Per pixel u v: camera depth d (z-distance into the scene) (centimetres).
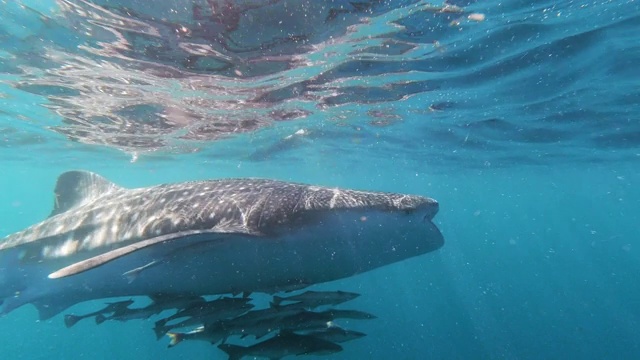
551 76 1121
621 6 766
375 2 745
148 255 505
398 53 987
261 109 1459
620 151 2242
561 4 762
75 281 595
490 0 747
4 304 706
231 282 541
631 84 1153
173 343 640
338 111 1522
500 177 3719
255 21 798
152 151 2373
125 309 602
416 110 1502
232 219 539
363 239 542
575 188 4650
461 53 991
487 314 4884
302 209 527
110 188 743
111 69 1051
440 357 2762
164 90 1221
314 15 784
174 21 789
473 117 1572
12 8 753
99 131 1789
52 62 1009
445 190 5372
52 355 3516
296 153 2553
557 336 3562
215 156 2655
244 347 658
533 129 1723
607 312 5031
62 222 685
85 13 764
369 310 3753
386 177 4141
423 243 571
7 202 10450
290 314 651
